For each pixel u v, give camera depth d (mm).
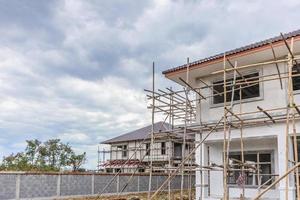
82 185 21578
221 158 16500
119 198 20953
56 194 20062
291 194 12812
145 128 44156
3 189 17672
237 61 14906
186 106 15453
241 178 15281
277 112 13320
